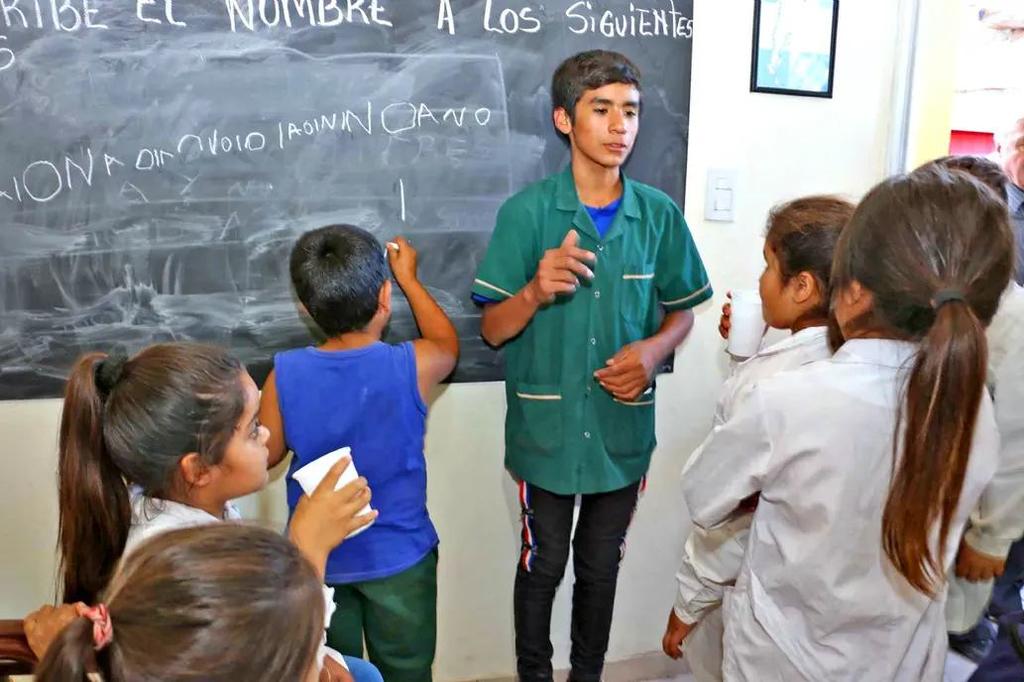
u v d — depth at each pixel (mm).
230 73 1518
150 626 560
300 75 1545
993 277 860
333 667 1064
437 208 1656
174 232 1557
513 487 1847
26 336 1538
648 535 1964
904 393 882
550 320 1539
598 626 1720
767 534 1037
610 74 1409
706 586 1257
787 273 1165
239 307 1610
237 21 1500
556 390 1549
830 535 950
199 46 1496
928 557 881
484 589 1894
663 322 1660
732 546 1217
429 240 1666
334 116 1574
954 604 1335
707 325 1878
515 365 1609
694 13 1712
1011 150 1873
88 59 1461
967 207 860
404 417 1394
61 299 1538
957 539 993
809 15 1765
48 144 1478
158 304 1577
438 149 1633
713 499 1072
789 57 1773
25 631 1024
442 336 1553
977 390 831
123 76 1480
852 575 968
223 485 1033
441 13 1577
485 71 1620
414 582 1430
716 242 1844
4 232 1491
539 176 1688
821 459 934
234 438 1011
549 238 1521
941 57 1881
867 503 937
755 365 1180
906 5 1808
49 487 1613
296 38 1528
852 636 1003
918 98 1856
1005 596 1531
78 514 1010
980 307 874
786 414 963
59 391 1571
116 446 972
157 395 961
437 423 1772
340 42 1547
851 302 945
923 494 858
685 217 1810
